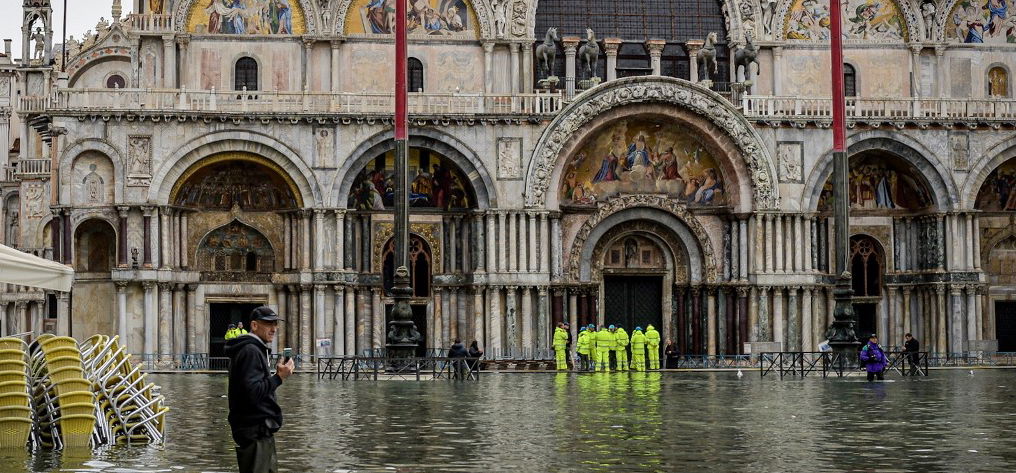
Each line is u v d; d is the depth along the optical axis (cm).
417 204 7562
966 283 7712
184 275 7331
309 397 4550
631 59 7894
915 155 7725
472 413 3809
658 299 7894
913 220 7962
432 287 7600
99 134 7156
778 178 7606
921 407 4022
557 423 3472
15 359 2842
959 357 7662
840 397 4503
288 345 7400
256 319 2047
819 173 7631
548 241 7500
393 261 7612
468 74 7731
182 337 7319
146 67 7525
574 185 7694
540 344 7425
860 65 7981
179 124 7212
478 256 7481
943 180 7706
